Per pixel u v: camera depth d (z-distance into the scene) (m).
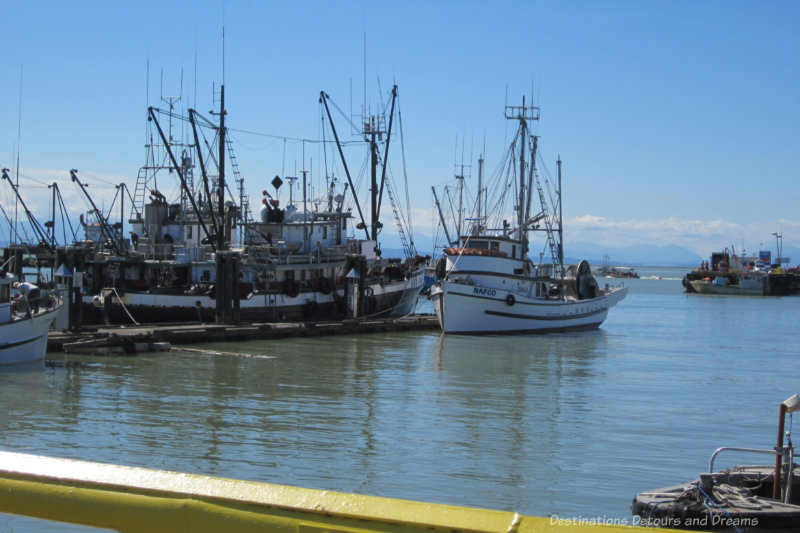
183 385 37.34
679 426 30.62
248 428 28.56
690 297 153.25
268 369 43.19
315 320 67.44
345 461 24.38
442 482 22.39
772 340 67.00
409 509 3.84
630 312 105.88
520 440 27.59
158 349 48.72
